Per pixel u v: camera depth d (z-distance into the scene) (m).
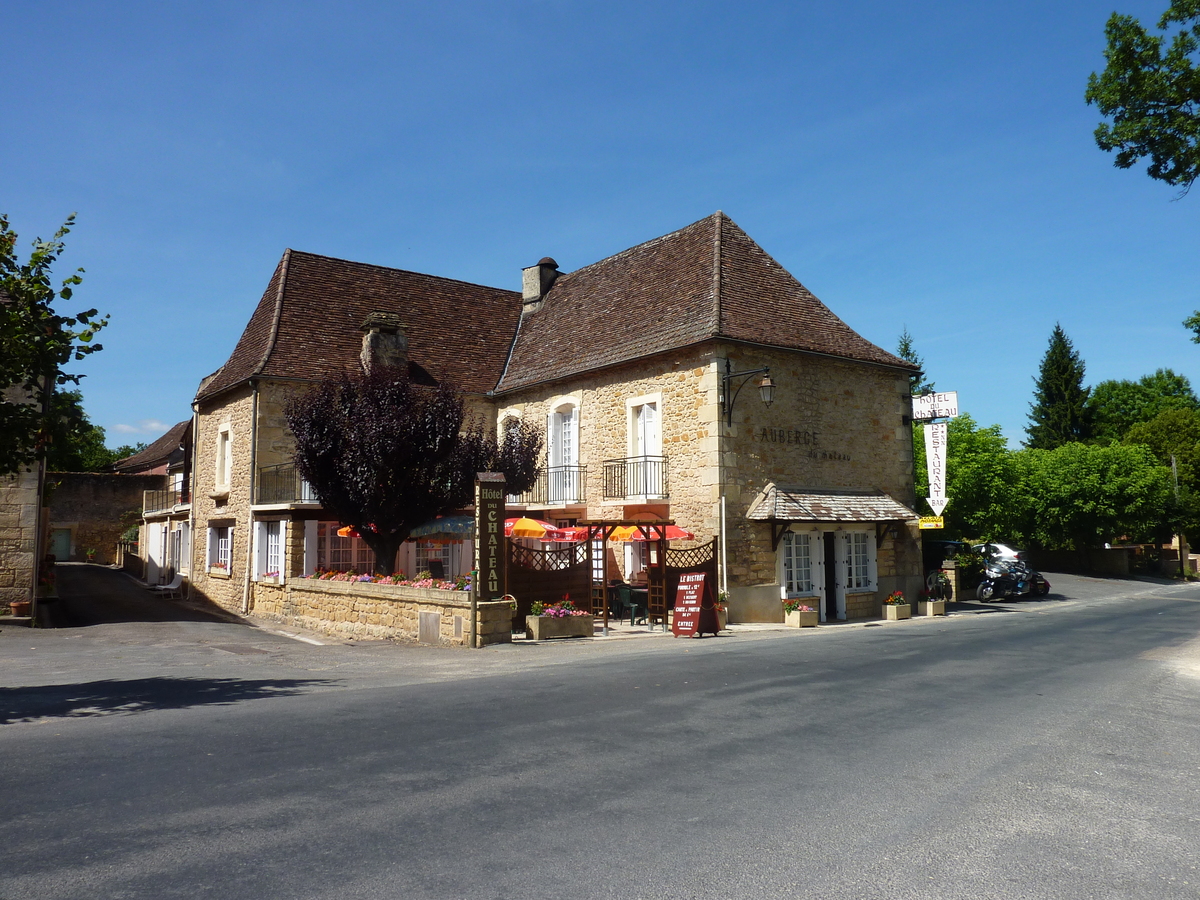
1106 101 14.13
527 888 3.82
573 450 22.14
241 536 22.39
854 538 20.67
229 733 6.70
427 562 22.61
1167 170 14.00
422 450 16.80
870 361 20.98
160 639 15.13
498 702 8.09
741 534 18.25
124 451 61.75
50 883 3.81
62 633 16.05
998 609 23.19
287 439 22.12
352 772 5.61
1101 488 35.19
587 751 6.21
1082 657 11.75
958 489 28.84
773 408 19.23
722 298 19.34
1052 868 4.15
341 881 3.87
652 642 14.27
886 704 8.12
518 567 15.19
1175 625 16.75
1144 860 4.27
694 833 4.55
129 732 6.75
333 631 17.47
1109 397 58.62
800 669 10.37
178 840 4.36
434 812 4.83
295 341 22.86
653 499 19.06
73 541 40.41
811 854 4.28
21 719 7.38
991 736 6.85
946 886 3.92
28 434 9.37
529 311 27.50
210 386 25.66
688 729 6.96
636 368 20.33
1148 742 6.76
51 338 9.05
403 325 23.16
